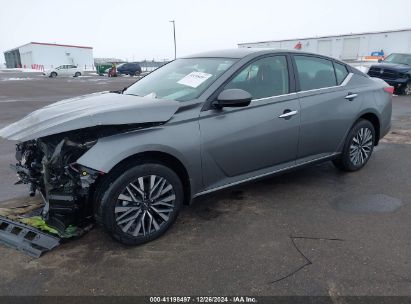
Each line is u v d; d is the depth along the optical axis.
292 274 2.77
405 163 5.40
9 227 3.33
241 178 3.73
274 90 3.86
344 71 4.71
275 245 3.17
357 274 2.76
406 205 3.94
